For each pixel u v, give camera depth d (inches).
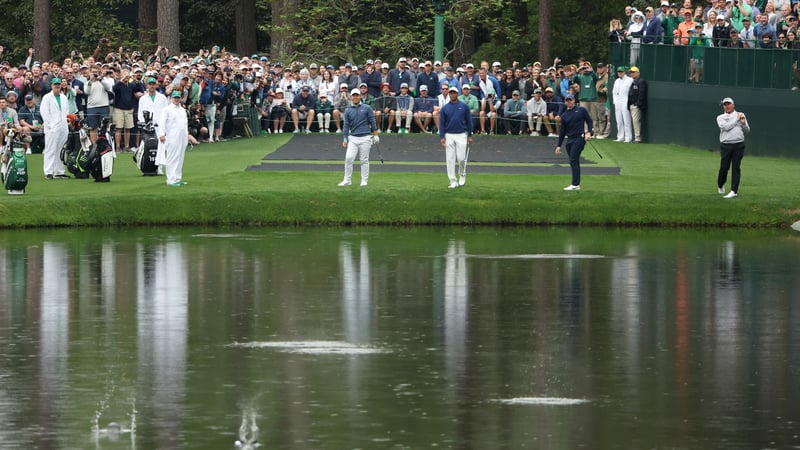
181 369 1085.1
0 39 4079.7
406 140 2822.3
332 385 1034.7
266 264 1611.7
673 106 2883.9
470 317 1299.2
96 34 4079.7
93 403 981.2
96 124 2527.1
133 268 1578.5
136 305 1353.3
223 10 4362.7
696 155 2684.5
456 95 2094.0
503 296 1409.9
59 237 1849.2
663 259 1673.2
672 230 1967.3
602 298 1401.3
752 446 878.4
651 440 892.0
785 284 1489.9
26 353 1141.7
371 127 2116.1
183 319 1285.7
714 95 2783.0
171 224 1983.3
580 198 2037.4
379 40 3905.0
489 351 1152.2
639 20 3038.9
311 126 3002.0
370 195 2036.2
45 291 1432.1
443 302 1374.3
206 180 2177.7
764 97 2694.4
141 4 4148.6
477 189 2085.4
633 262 1647.4
